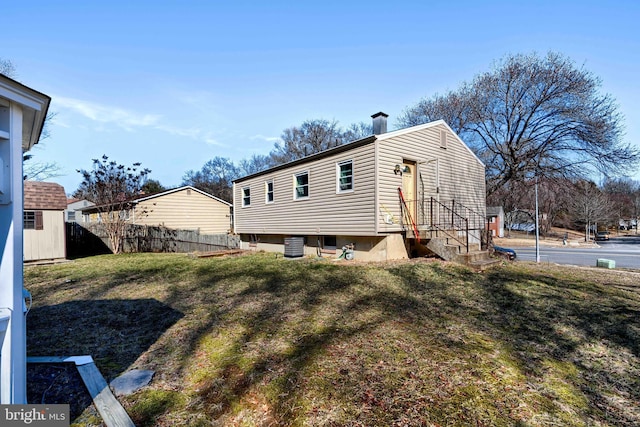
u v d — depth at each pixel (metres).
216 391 2.79
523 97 18.44
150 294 6.40
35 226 12.02
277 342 3.84
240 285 6.89
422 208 9.97
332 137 37.16
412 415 2.39
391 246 9.14
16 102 2.14
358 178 9.07
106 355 3.57
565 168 16.97
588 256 14.86
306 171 11.00
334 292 6.07
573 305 5.27
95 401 2.56
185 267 9.49
